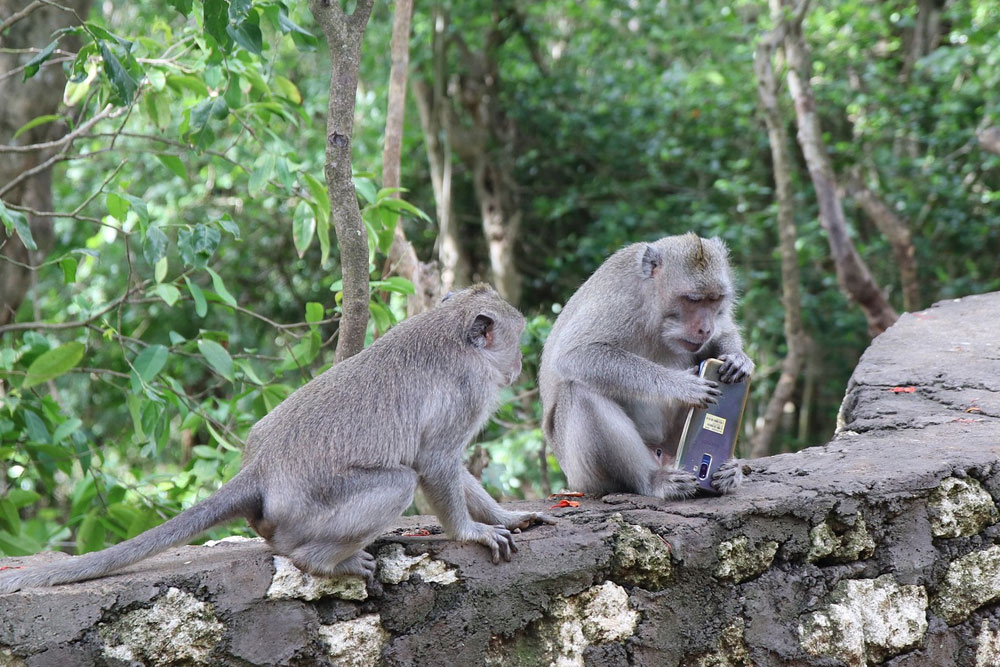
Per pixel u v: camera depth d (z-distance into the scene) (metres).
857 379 6.25
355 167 15.80
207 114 6.18
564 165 17.34
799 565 4.27
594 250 15.88
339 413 3.68
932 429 5.29
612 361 4.96
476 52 16.33
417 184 17.75
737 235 15.74
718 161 17.17
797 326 12.59
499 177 16.70
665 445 5.49
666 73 16.78
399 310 7.43
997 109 14.16
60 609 3.22
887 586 4.41
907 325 7.63
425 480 3.81
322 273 17.50
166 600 3.37
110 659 3.27
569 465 5.10
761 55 12.18
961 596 4.59
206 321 15.98
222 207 15.70
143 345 7.04
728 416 4.61
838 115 17.61
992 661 4.66
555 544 3.92
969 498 4.60
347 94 4.84
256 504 3.63
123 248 14.09
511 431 9.86
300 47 6.03
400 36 7.03
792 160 17.58
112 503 6.69
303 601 3.56
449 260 15.09
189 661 3.40
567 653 3.92
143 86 6.62
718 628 4.12
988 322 7.57
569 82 16.84
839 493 4.32
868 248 16.28
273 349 16.70
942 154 16.67
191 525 3.48
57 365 6.24
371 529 3.54
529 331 8.88
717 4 17.16
